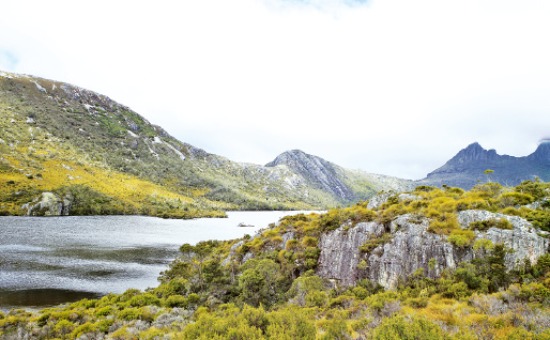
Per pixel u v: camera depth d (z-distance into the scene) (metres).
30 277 55.38
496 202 34.69
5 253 72.81
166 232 125.88
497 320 13.83
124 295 40.44
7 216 137.50
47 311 35.41
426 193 43.34
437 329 11.06
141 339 21.91
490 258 25.36
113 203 184.12
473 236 28.91
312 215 59.03
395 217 37.31
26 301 43.62
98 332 25.67
